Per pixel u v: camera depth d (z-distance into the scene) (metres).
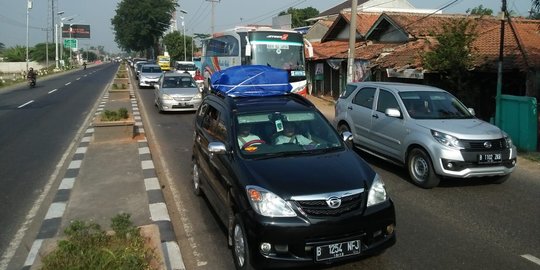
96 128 11.23
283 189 4.20
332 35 28.48
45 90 29.38
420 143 7.30
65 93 26.81
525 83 13.50
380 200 4.43
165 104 16.98
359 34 24.47
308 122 5.67
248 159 4.88
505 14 11.31
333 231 4.11
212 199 5.69
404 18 21.28
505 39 16.41
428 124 7.41
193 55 70.62
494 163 7.05
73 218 6.01
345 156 5.03
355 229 4.18
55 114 17.03
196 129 7.15
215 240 5.37
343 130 10.02
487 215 6.08
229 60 17.77
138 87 32.22
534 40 16.52
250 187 4.32
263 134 5.36
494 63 13.34
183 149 10.63
